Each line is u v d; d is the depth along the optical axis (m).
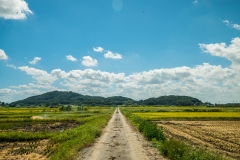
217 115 72.12
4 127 41.50
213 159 12.91
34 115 73.44
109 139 23.23
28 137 25.34
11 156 16.70
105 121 45.28
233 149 20.12
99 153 16.19
